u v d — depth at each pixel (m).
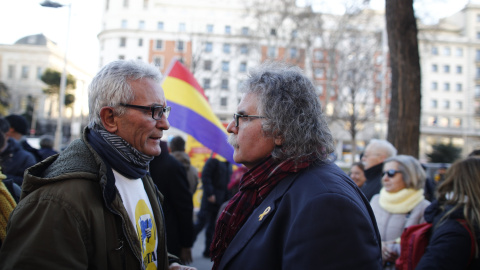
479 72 54.94
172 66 4.36
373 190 3.67
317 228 1.24
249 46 26.22
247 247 1.46
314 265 1.20
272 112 1.51
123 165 1.57
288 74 1.60
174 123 4.14
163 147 3.21
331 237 1.22
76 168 1.43
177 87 4.27
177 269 1.92
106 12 51.19
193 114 4.21
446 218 2.11
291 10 22.55
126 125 1.57
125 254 1.49
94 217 1.40
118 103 1.55
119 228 1.49
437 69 54.94
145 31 50.00
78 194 1.38
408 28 5.31
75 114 41.41
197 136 4.17
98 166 1.49
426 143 53.38
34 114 43.66
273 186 1.57
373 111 24.53
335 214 1.25
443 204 2.24
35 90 50.88
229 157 4.27
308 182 1.41
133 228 1.53
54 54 53.75
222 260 1.55
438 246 2.02
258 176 1.60
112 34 50.75
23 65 53.06
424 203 2.89
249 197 1.66
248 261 1.42
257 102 1.58
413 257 2.35
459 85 55.09
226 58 46.06
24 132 4.50
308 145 1.52
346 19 21.73
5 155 3.38
